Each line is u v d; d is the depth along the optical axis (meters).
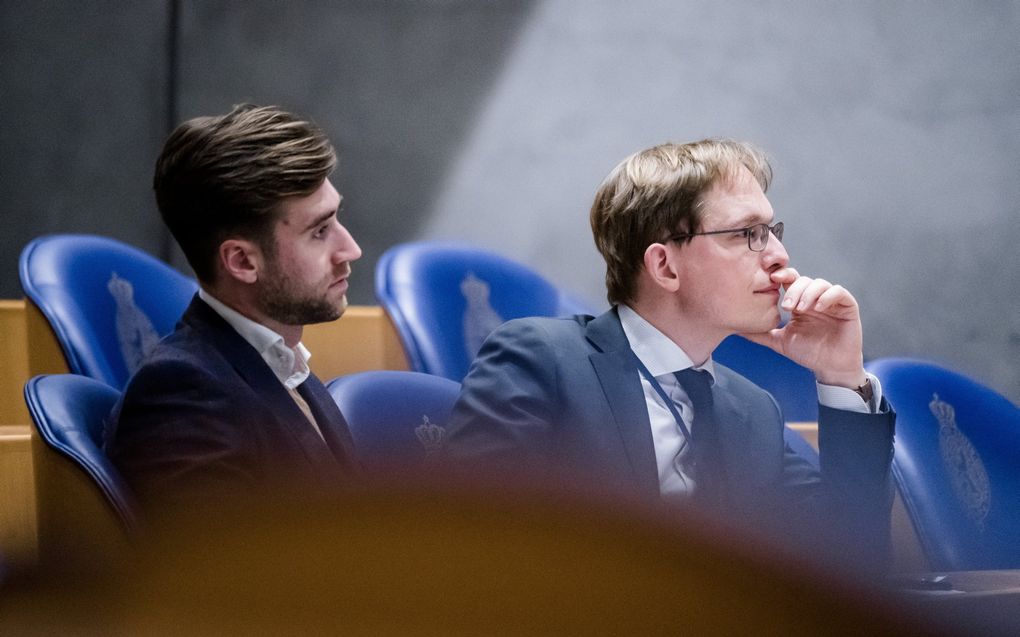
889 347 13.34
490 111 14.23
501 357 4.50
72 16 13.93
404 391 5.04
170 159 3.94
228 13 14.31
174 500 3.34
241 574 0.52
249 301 4.00
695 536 0.52
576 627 0.49
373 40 14.34
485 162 14.23
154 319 7.02
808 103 13.58
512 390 4.36
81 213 13.79
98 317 6.62
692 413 4.58
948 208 13.19
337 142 14.32
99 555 3.20
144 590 0.56
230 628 0.51
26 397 3.61
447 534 0.49
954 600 2.10
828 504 4.71
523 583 0.49
